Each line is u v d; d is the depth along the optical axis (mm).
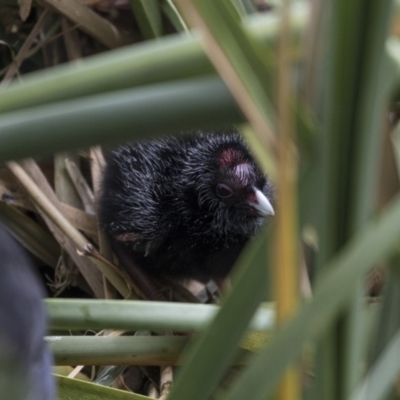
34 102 1246
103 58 1292
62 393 2523
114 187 4199
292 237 1063
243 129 1318
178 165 4422
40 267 4109
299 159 1204
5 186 3949
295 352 987
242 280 1212
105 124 1115
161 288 4254
